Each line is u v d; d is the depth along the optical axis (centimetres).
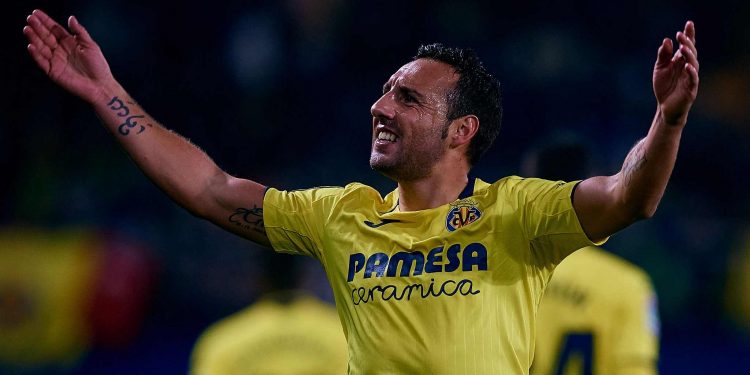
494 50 5494
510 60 5469
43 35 1507
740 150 5438
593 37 5603
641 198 1247
